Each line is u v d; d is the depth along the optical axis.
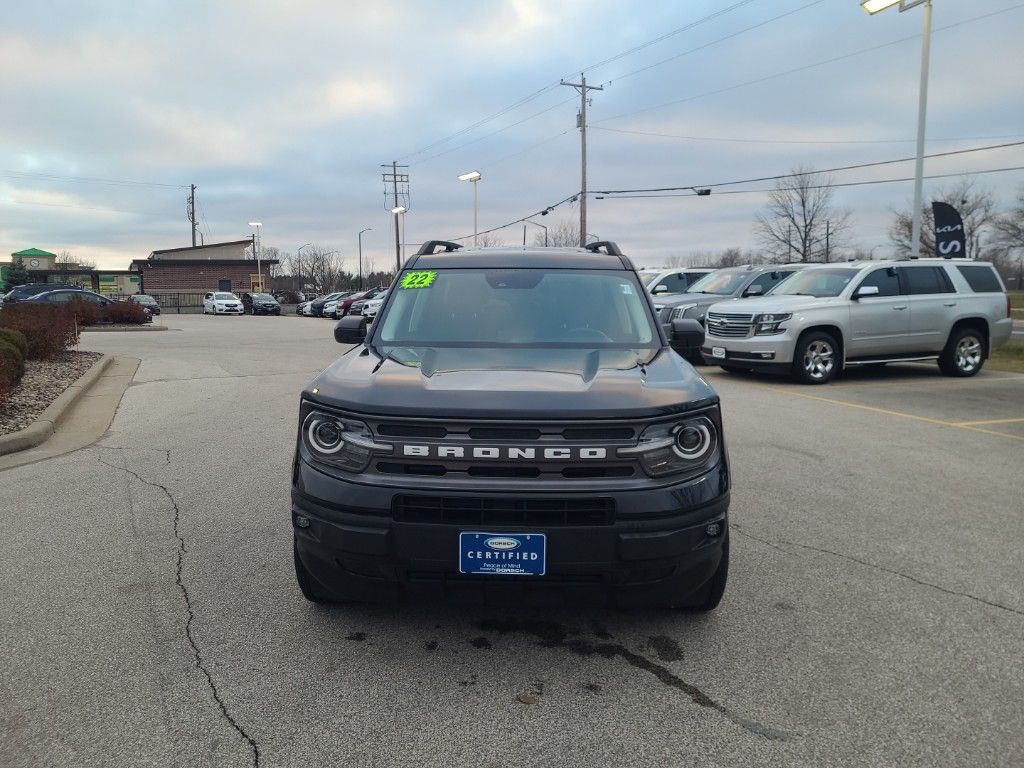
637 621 3.54
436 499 2.86
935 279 12.20
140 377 12.34
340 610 3.64
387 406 2.95
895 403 9.73
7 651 3.21
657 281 17.20
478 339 4.02
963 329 12.32
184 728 2.68
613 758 2.53
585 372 3.41
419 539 2.87
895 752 2.56
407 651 3.25
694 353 14.17
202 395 10.41
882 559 4.32
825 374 11.48
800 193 56.94
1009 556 4.38
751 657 3.21
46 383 10.72
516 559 2.85
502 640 3.36
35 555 4.32
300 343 20.22
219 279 65.19
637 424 2.92
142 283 63.47
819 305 11.35
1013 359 15.09
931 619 3.57
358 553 2.93
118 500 5.39
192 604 3.69
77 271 68.50
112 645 3.27
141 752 2.54
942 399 10.08
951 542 4.61
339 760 2.51
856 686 2.98
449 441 2.89
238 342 20.53
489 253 4.91
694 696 2.91
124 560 4.25
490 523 2.85
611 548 2.85
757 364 11.49
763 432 7.81
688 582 3.08
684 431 2.99
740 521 4.97
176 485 5.79
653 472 2.92
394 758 2.52
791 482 5.92
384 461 2.93
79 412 8.99
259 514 5.07
